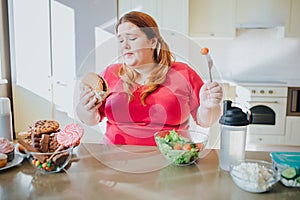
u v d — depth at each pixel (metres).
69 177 1.05
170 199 0.89
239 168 0.99
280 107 3.48
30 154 1.10
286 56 4.04
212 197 0.91
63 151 1.10
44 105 3.42
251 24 3.81
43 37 3.35
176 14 3.37
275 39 4.03
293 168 0.96
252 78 4.02
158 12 3.36
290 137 3.52
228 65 4.06
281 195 0.92
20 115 3.45
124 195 0.92
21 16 3.35
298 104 3.47
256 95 3.48
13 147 1.19
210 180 1.03
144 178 1.05
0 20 3.25
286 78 4.06
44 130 1.14
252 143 3.56
